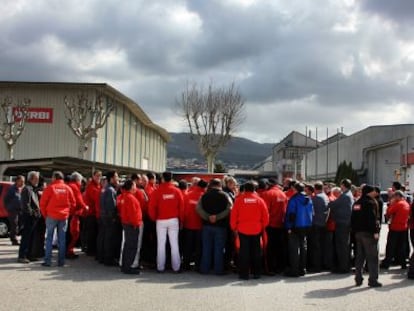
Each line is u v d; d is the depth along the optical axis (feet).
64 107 137.59
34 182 40.22
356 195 47.14
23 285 30.83
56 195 38.29
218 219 36.81
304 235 38.14
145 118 201.26
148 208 37.96
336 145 304.71
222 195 37.04
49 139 136.67
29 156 136.36
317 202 40.06
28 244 39.91
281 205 39.65
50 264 38.65
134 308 25.68
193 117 178.50
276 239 39.55
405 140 204.54
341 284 34.68
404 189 50.60
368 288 33.24
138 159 205.05
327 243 40.50
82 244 47.75
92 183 44.88
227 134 179.01
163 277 35.60
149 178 43.45
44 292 28.99
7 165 72.13
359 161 260.83
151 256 39.93
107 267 38.91
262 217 36.24
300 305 27.53
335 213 39.83
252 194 36.32
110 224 39.45
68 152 136.05
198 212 37.01
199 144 179.22
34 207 39.93
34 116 137.18
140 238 37.06
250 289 31.89
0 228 58.18
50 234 38.55
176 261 37.68
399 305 28.04
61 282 32.22
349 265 40.01
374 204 34.14
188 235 38.81
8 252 45.60
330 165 317.01
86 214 44.57
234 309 26.04
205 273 37.42
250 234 35.86
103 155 149.69
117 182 41.47
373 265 33.88
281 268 39.75
